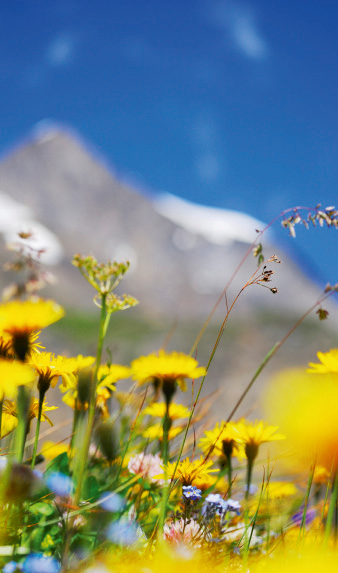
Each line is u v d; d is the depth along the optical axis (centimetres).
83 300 7781
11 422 177
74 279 8581
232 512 193
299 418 43
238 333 6575
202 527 170
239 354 3819
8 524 145
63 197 14988
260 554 163
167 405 168
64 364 169
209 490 200
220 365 3497
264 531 196
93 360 179
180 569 101
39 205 14325
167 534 162
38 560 138
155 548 144
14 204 13975
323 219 175
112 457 190
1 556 141
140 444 246
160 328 6444
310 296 10162
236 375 2461
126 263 139
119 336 5656
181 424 265
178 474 182
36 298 159
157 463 219
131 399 263
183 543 148
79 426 183
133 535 154
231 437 202
